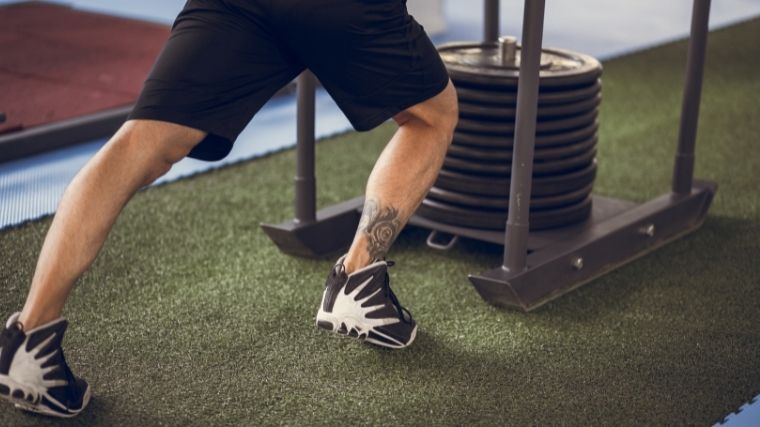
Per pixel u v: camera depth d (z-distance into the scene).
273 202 2.86
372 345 2.01
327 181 3.04
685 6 6.25
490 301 2.21
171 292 2.24
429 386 1.85
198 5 1.73
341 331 1.86
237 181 3.03
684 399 1.82
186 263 2.41
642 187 3.03
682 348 2.02
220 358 1.94
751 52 4.88
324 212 2.54
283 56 1.77
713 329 2.11
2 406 1.75
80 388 1.73
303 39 1.72
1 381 1.62
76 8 5.45
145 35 4.77
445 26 5.37
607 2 6.36
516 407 1.78
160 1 6.19
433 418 1.74
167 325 2.08
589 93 2.45
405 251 2.51
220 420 1.72
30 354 1.62
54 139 3.32
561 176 2.47
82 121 3.40
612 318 2.16
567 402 1.80
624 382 1.88
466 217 2.47
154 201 2.82
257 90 1.76
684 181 2.64
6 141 3.18
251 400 1.79
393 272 2.38
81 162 3.24
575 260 2.30
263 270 2.38
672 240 2.62
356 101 1.80
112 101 3.65
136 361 1.92
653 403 1.80
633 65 4.61
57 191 2.95
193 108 1.68
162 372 1.88
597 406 1.79
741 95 4.08
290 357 1.95
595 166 2.57
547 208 2.47
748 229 2.69
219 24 1.71
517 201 2.16
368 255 1.87
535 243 2.39
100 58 4.28
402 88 1.79
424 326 2.09
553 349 2.01
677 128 3.64
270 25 1.71
